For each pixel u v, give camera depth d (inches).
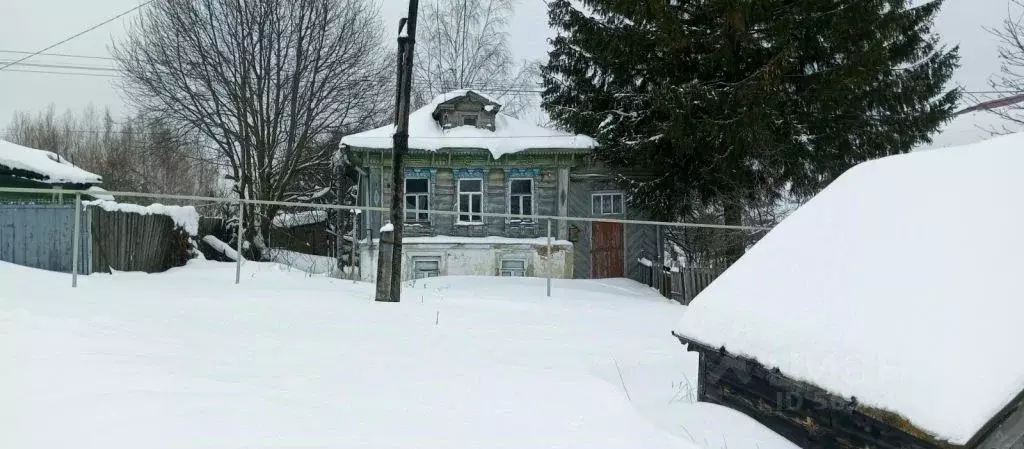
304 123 1100.5
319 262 1110.4
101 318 289.0
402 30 444.8
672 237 890.1
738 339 189.0
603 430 183.5
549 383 236.8
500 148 842.2
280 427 165.6
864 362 141.3
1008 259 136.6
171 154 1146.0
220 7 1031.0
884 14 683.4
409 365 254.1
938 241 157.6
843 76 673.0
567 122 883.4
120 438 147.7
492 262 855.7
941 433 116.3
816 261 189.3
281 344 273.7
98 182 805.9
